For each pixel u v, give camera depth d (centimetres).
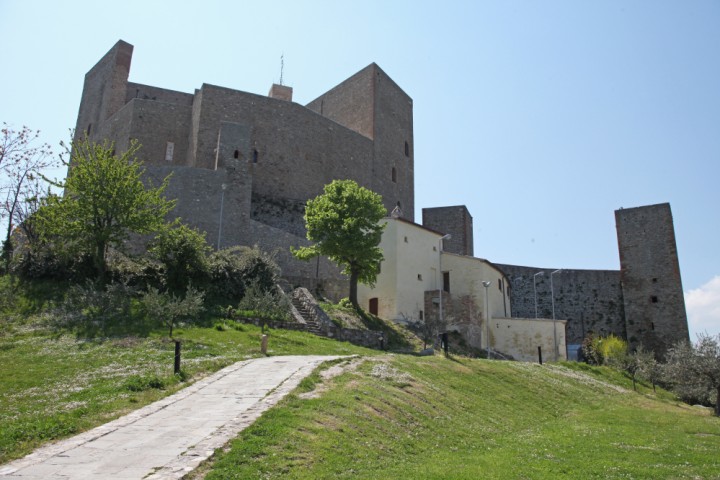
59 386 1706
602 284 7000
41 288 2847
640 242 6856
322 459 1077
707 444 1845
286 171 5797
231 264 3412
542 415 2250
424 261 4800
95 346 2212
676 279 6581
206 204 4334
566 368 3847
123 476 927
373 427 1352
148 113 5431
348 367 1970
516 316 6994
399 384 1858
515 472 1200
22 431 1213
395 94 7625
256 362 2023
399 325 4069
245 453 1042
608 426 2150
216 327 2662
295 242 4681
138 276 3059
